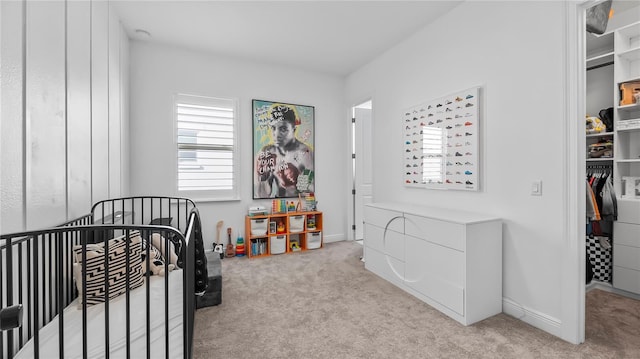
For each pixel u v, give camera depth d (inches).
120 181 111.9
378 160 144.9
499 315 84.8
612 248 102.0
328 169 171.8
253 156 152.0
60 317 33.9
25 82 50.2
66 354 42.4
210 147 144.3
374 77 148.4
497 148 88.5
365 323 80.1
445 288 85.2
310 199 161.0
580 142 71.0
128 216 111.3
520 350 67.9
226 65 146.6
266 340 71.9
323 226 170.4
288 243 152.1
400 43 130.2
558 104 73.4
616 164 102.0
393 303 92.4
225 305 90.8
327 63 155.3
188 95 138.9
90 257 58.2
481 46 93.2
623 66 102.9
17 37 48.0
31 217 51.9
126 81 122.0
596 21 92.2
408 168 123.6
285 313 85.7
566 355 65.8
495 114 89.0
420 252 94.9
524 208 81.3
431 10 105.4
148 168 131.7
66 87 65.0
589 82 117.7
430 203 114.0
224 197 147.0
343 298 96.0
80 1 72.4
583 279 71.6
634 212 96.6
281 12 107.3
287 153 160.2
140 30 120.1
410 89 124.2
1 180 44.4
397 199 132.3
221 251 140.2
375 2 100.9
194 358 64.7
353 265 130.2
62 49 63.1
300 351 67.7
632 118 106.4
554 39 74.0
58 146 61.2
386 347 69.2
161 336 48.1
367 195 179.0
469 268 79.7
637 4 100.6
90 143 78.7
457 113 100.3
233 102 148.7
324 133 170.4
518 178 82.7
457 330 76.7
